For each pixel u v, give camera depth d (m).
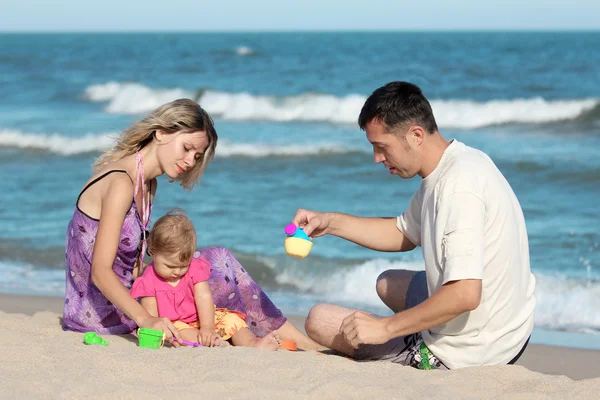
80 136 14.37
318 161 12.10
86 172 11.66
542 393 2.91
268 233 8.07
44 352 3.35
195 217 8.74
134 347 3.53
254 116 16.92
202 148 3.82
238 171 11.44
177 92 19.80
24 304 5.73
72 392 2.76
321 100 16.91
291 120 16.80
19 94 21.61
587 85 19.41
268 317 4.22
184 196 9.76
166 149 3.75
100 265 3.59
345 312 3.90
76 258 3.84
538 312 5.82
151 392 2.78
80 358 3.25
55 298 5.95
